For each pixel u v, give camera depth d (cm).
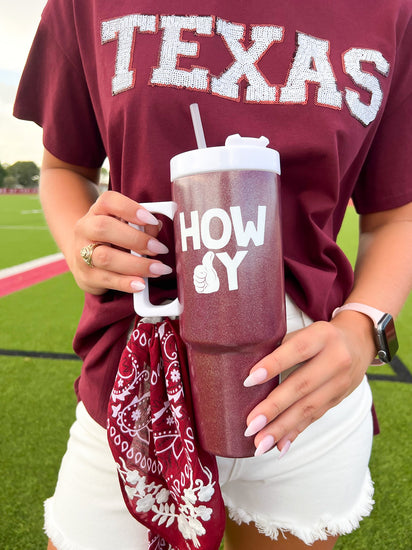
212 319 45
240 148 43
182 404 53
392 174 77
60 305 392
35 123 85
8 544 143
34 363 271
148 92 64
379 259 76
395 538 150
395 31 71
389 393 238
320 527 72
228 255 44
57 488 76
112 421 58
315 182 69
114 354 68
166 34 66
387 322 64
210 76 65
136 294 51
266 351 47
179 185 45
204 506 55
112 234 50
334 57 68
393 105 76
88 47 72
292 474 70
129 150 68
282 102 66
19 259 619
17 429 204
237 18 66
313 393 50
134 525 70
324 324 53
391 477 177
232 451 49
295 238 71
